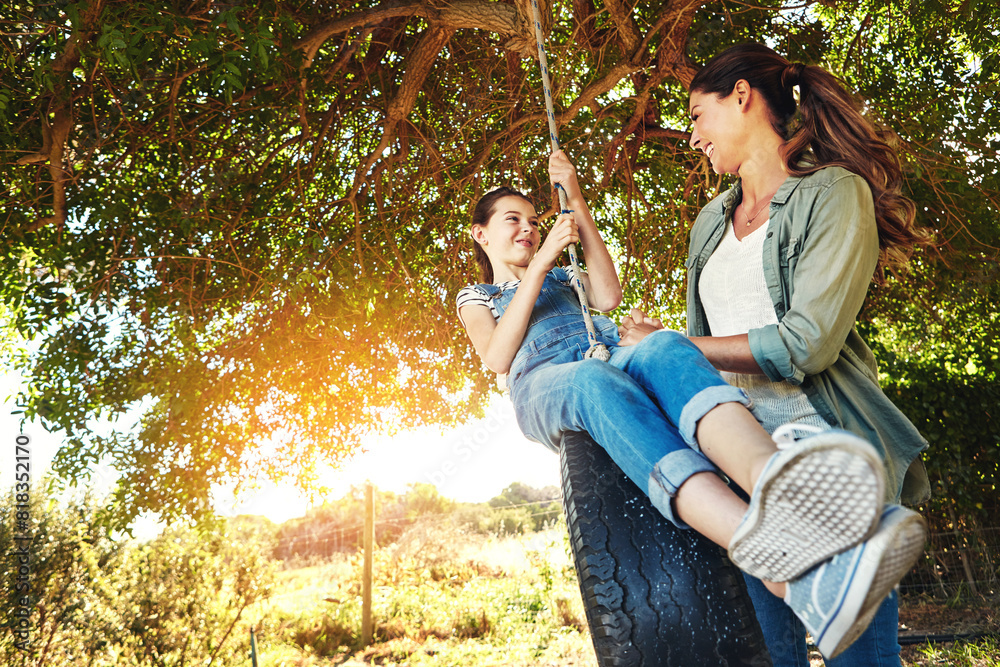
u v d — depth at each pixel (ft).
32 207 15.16
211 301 16.88
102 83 13.74
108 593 21.40
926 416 23.80
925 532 3.47
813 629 3.57
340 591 35.14
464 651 24.30
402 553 37.76
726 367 5.68
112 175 15.70
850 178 5.73
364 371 19.31
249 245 17.17
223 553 26.94
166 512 17.67
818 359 5.41
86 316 16.22
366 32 14.94
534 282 6.11
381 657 25.70
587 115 19.56
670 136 17.78
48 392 16.34
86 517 20.67
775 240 5.91
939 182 16.93
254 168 17.61
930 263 19.07
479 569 36.32
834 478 3.25
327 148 18.76
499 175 19.15
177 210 15.71
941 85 17.16
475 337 6.70
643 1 17.46
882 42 18.38
